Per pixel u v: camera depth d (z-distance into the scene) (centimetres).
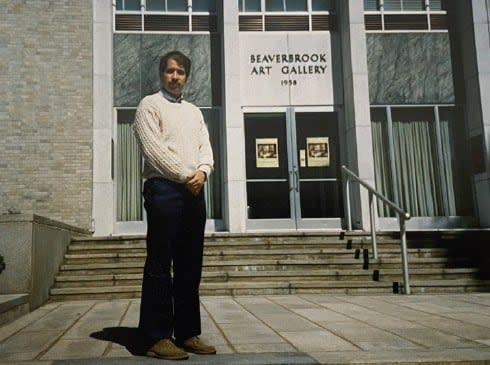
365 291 714
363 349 353
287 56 1110
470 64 1095
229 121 1056
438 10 1141
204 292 701
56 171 984
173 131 335
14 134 981
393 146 1105
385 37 1121
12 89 991
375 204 1064
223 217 1065
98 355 342
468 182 1105
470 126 1096
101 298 688
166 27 1103
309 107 1103
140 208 1058
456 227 1088
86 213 980
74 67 1015
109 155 1003
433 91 1116
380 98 1106
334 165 1094
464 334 405
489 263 790
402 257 712
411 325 449
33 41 1009
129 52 1083
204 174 337
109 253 808
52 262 708
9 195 966
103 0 1045
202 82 1097
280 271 752
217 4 1121
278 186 1077
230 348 359
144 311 330
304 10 1132
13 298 530
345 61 1099
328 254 810
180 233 346
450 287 718
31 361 324
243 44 1105
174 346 324
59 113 998
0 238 588
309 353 339
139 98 1072
